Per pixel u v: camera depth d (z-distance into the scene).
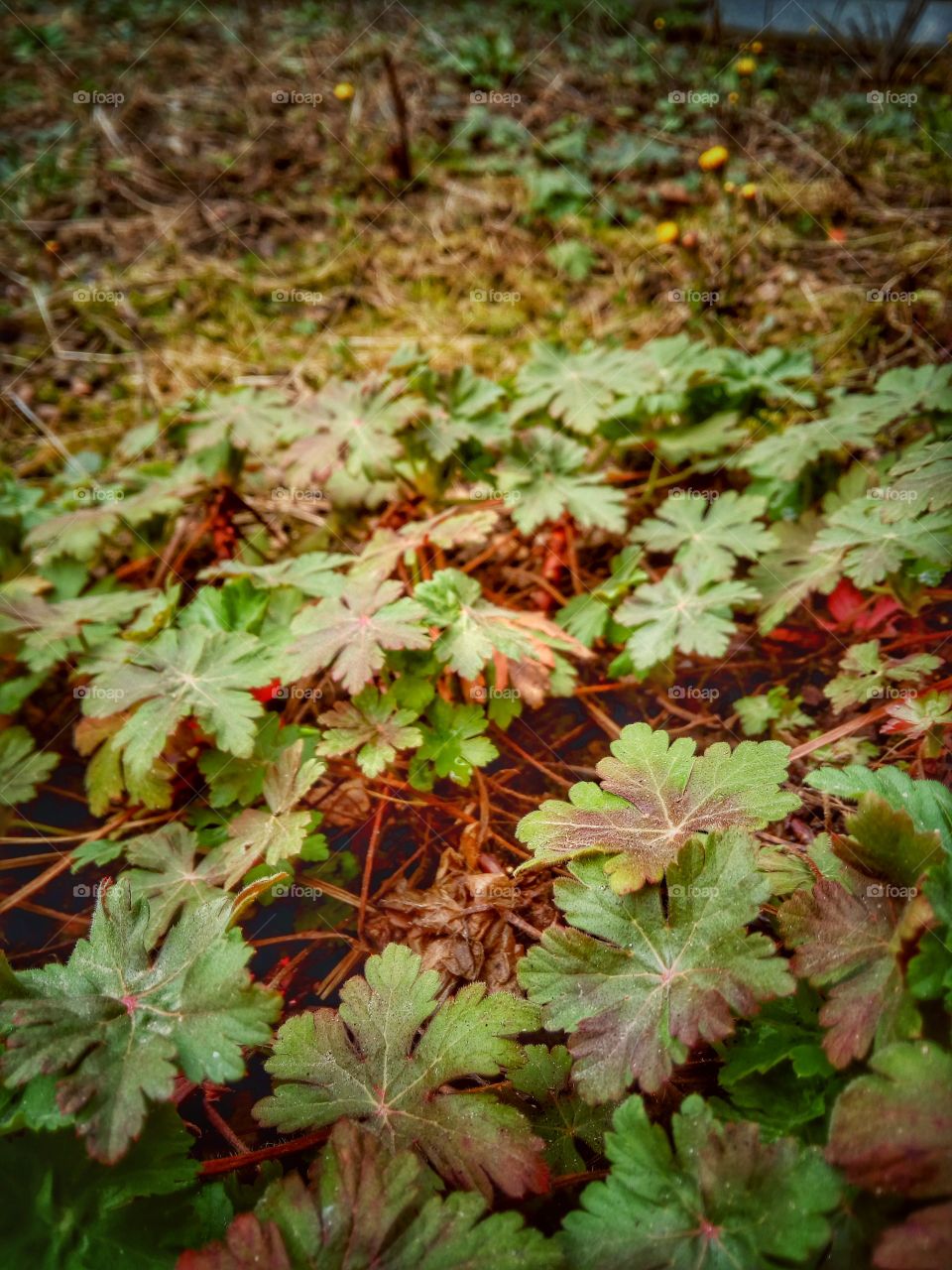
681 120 0.75
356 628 0.37
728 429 0.47
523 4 0.88
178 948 0.26
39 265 0.69
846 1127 0.21
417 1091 0.25
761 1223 0.21
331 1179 0.23
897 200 0.65
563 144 0.74
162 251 0.70
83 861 0.34
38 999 0.25
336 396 0.48
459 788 0.37
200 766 0.37
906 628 0.40
